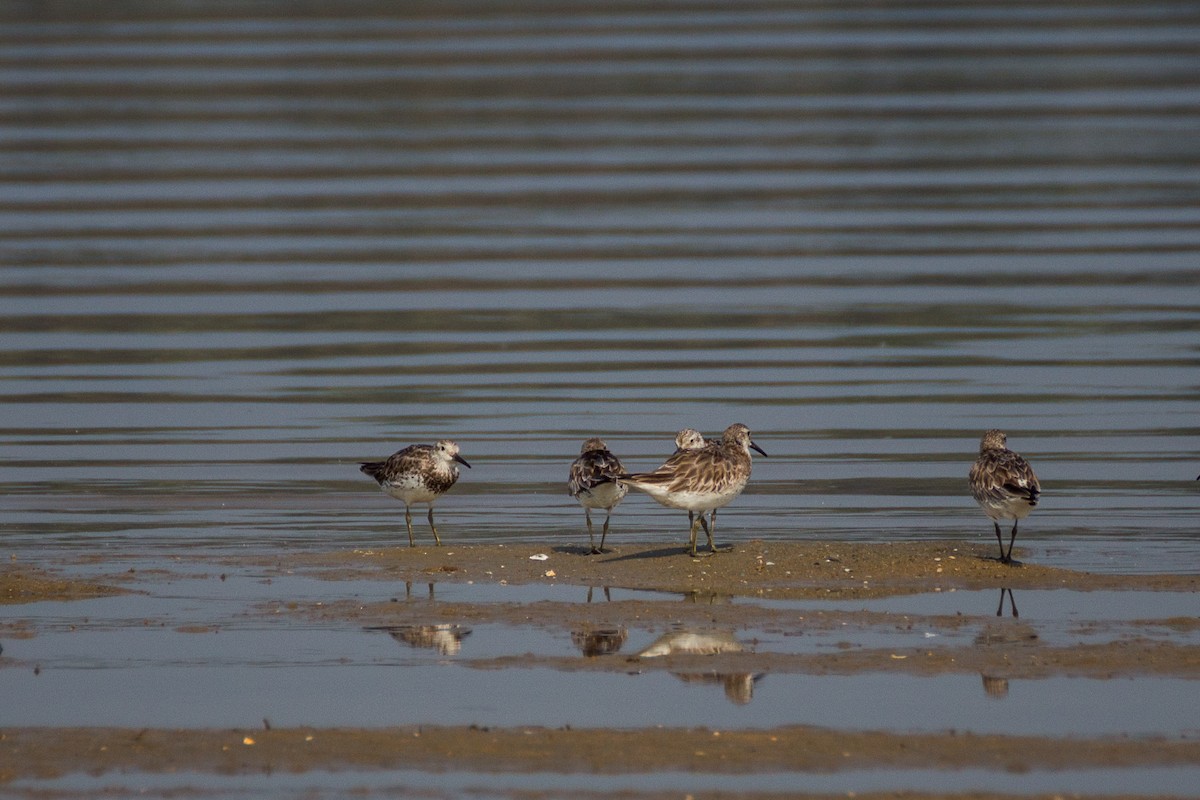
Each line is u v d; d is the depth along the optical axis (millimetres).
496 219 40594
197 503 19875
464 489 20578
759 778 11000
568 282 34000
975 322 30172
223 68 64125
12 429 23609
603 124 53625
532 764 11258
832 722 12000
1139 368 26703
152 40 71125
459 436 23297
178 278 34344
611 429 23578
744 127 52812
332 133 52500
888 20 76938
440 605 15039
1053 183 43812
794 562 16344
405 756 11422
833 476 21062
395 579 16078
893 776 11023
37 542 17859
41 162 47875
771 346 28672
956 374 26609
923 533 18219
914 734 11695
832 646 13672
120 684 13070
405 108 56688
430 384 26312
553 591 15562
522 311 31516
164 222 40188
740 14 79250
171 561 16953
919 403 24891
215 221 40344
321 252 36969
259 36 72125
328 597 15445
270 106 57188
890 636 13930
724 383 26203
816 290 32906
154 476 21172
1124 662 13141
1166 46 68188
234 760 11422
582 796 10703
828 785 10875
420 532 18562
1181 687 12578
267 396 25625
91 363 27688
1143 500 19484
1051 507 19203
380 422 24094
